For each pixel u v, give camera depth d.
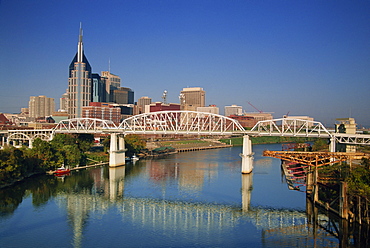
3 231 92.38
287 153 111.06
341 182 93.19
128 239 87.50
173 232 92.31
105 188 143.25
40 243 84.88
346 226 90.81
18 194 130.50
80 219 102.62
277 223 98.06
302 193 132.88
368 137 180.00
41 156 170.25
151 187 145.62
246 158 178.00
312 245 81.88
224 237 88.38
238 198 126.19
